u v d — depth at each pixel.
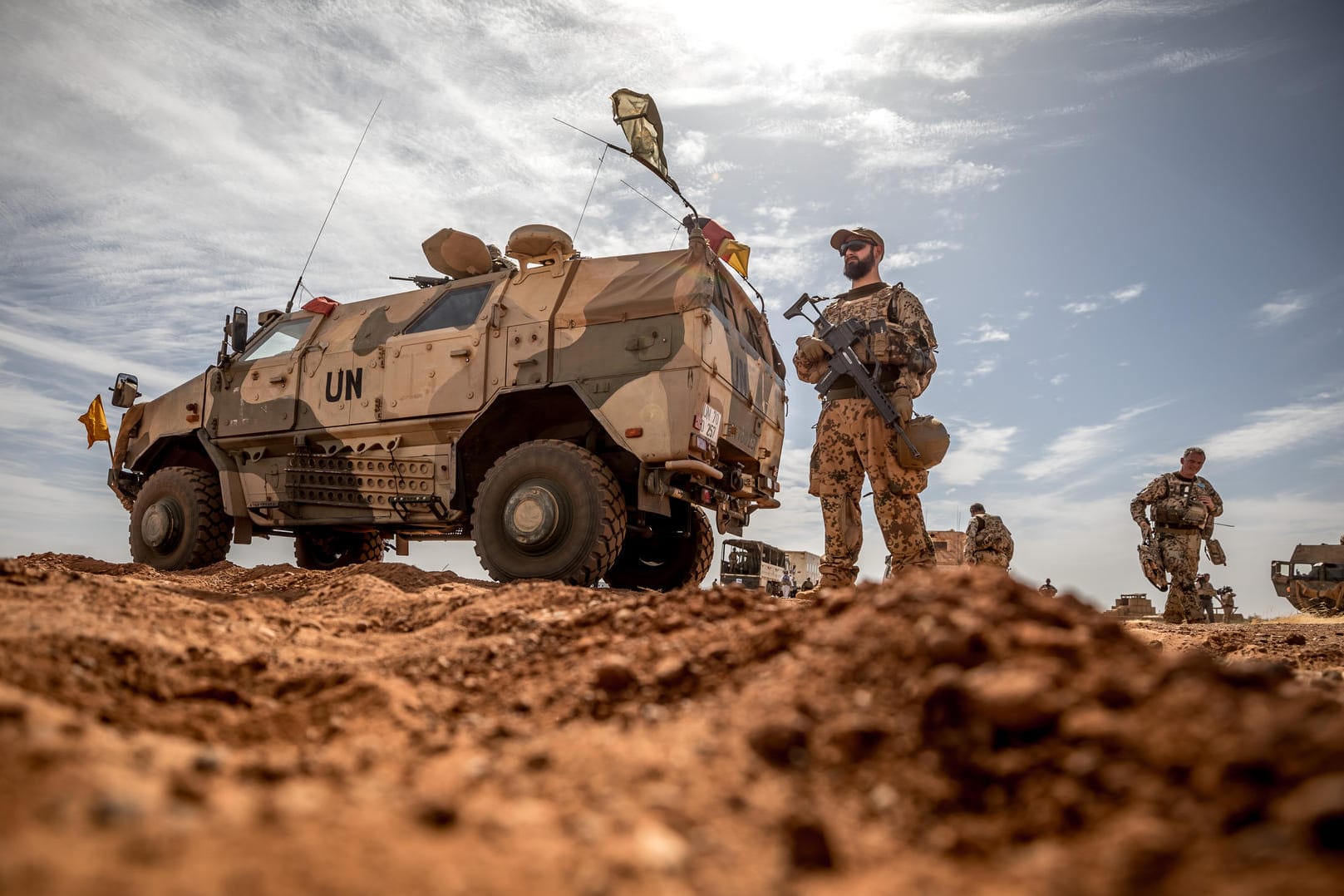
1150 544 9.91
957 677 1.74
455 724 2.29
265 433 6.92
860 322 5.34
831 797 1.56
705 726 1.92
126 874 0.98
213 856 1.07
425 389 6.13
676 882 1.18
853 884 1.22
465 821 1.34
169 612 3.12
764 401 6.45
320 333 6.93
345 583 4.69
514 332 5.87
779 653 2.40
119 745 1.55
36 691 2.01
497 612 3.54
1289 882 1.05
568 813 1.45
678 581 6.75
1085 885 1.17
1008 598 2.11
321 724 2.25
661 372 5.38
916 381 5.34
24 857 0.97
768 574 18.33
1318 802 1.13
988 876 1.26
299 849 1.14
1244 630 6.23
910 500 5.28
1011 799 1.48
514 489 5.41
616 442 5.41
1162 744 1.45
